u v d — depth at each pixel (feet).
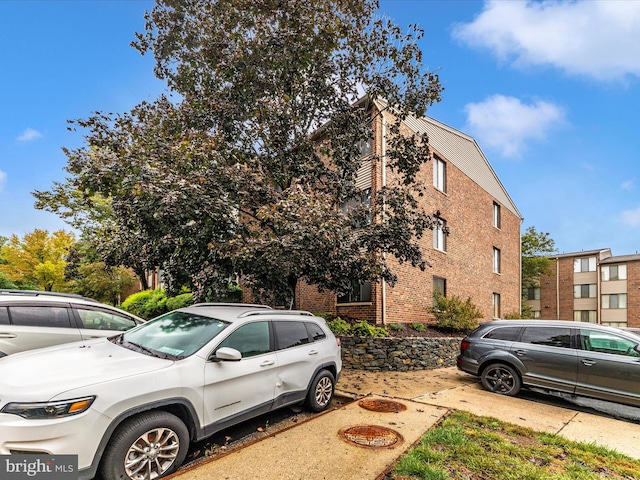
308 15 21.29
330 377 17.53
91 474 8.52
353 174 27.17
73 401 8.54
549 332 21.97
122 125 21.11
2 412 8.31
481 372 23.35
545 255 102.94
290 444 12.32
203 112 22.74
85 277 58.85
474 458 11.69
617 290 101.30
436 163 47.09
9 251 64.13
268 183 24.16
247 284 21.25
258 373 13.30
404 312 37.76
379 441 12.71
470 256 53.11
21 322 16.38
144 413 9.95
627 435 15.12
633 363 18.85
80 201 49.42
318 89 23.89
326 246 18.13
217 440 13.60
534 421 16.49
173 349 12.12
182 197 16.26
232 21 21.75
